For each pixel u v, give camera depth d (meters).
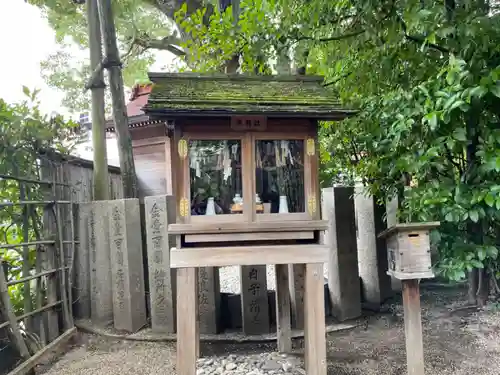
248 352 3.94
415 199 3.61
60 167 4.71
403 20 3.54
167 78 3.00
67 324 4.46
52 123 4.57
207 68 5.08
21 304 4.45
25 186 4.16
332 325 4.43
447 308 4.57
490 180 3.44
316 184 2.80
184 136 2.68
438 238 3.68
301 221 2.73
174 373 3.47
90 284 4.89
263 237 2.71
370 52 4.16
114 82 5.04
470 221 4.01
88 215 4.90
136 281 4.54
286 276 3.74
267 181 2.78
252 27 4.35
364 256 4.98
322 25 4.20
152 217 4.43
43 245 4.32
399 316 4.59
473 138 3.70
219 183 2.75
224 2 5.66
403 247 2.78
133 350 4.05
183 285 2.64
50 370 3.65
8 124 3.93
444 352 3.54
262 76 3.16
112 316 4.72
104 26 4.90
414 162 3.39
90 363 3.76
